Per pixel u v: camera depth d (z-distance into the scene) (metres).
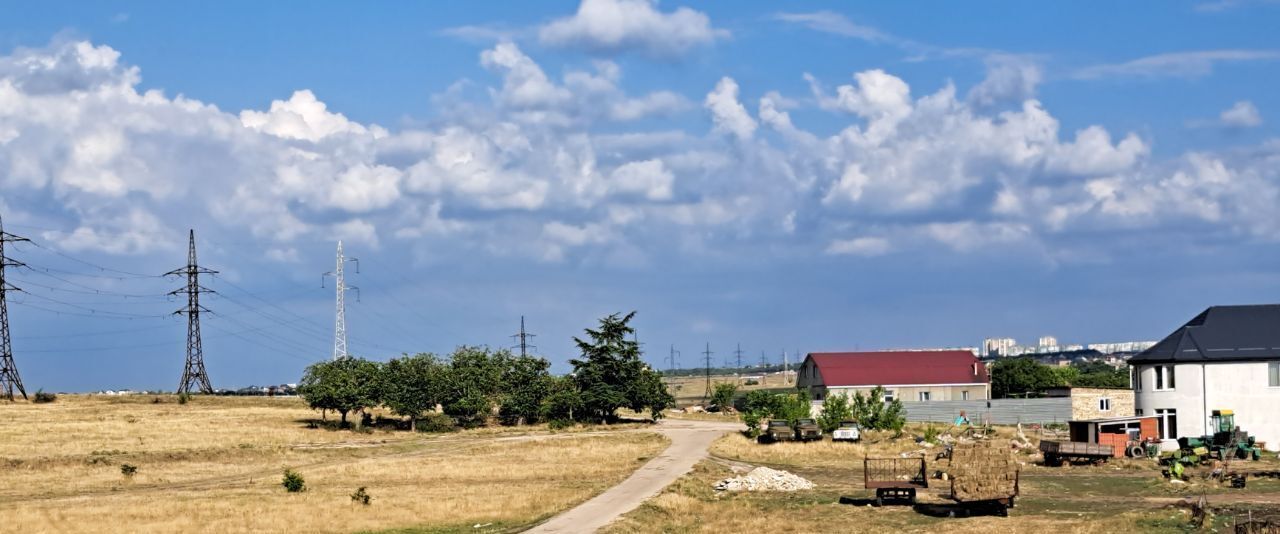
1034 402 136.38
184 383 187.50
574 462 95.00
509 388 151.88
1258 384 96.19
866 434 115.44
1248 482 73.25
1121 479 76.88
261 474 91.19
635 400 146.75
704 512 63.97
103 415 140.50
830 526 58.34
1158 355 99.25
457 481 82.69
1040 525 55.78
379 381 140.25
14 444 106.25
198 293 191.38
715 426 138.88
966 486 60.31
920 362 155.38
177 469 92.94
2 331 163.38
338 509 64.81
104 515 62.84
